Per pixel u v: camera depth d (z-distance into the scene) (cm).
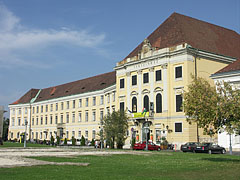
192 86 2728
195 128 5694
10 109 13000
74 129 9556
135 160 2936
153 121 6250
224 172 2009
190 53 5878
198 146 4606
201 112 2570
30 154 3672
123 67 7156
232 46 7050
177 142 5741
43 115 11269
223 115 2511
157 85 6272
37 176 1745
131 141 6400
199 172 2019
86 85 9669
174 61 6022
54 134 10500
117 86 7331
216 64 6275
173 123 5891
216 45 6662
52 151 4516
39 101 11575
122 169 2156
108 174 1884
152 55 6384
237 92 2580
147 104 6494
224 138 5134
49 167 2209
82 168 2186
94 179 1659
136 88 6781
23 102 12444
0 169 2067
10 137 12769
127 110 6838
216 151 4444
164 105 6075
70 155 3547
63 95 10312
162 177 1778
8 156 3244
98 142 6812
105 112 8250
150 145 5422
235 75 5009
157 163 2627
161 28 7062
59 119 10356
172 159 3080
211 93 2612
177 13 6906
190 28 6644
